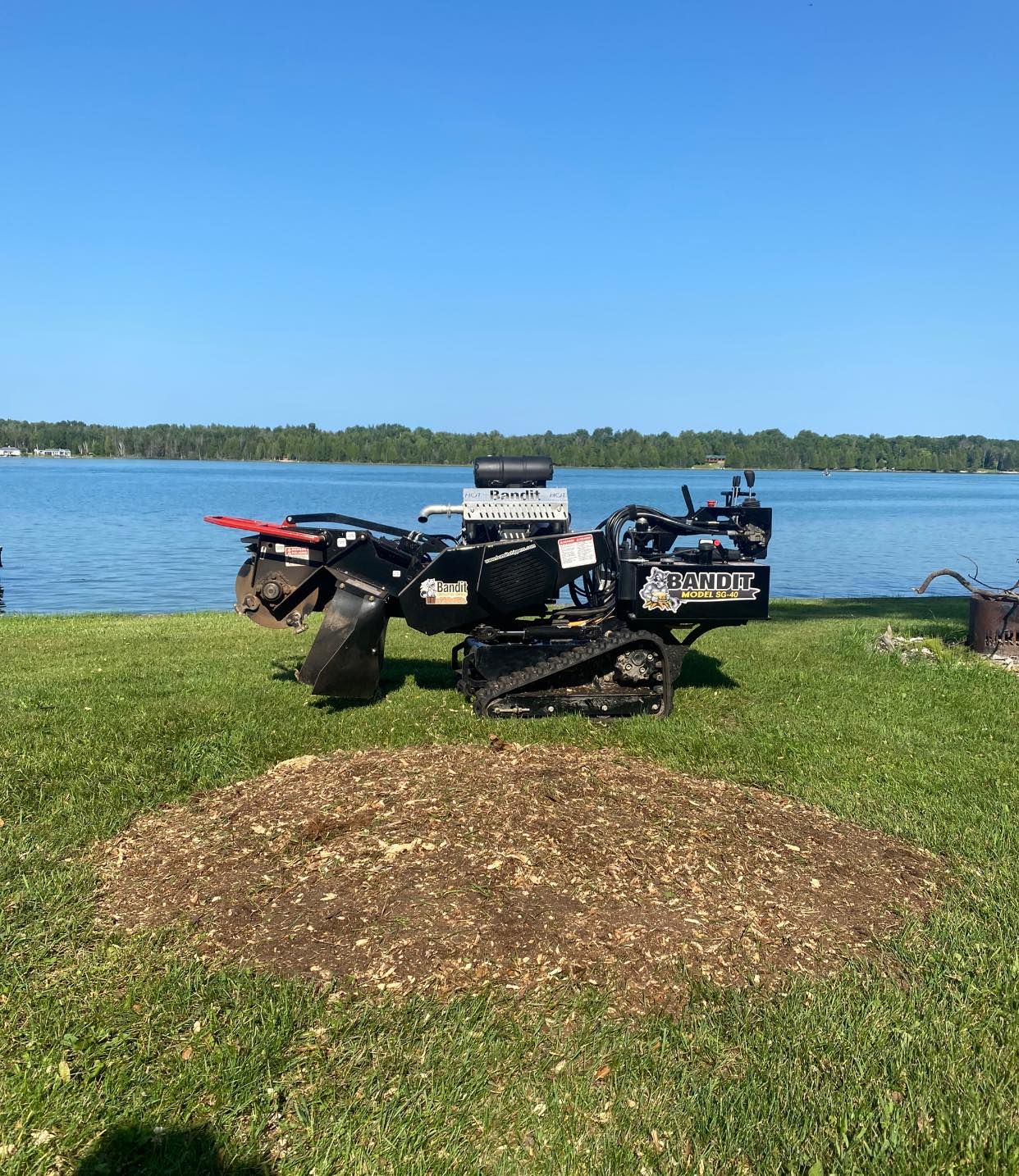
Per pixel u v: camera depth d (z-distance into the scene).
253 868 4.67
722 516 8.51
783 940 4.20
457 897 4.27
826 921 4.35
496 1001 3.75
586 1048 3.52
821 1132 3.16
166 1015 3.68
